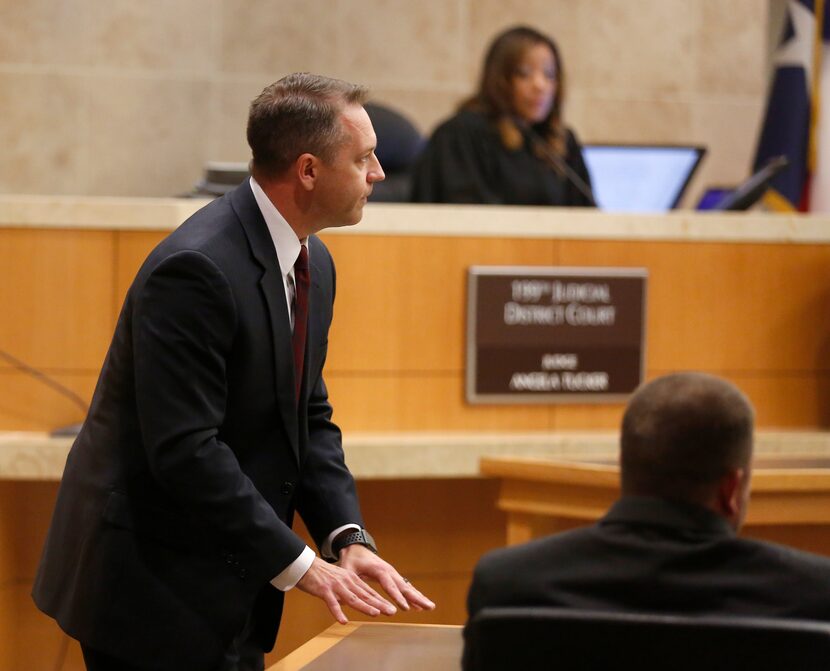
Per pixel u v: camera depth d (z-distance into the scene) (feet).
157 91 56.59
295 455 19.77
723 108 61.52
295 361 19.79
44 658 31.65
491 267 32.68
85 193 56.34
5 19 55.67
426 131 58.54
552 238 33.22
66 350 30.76
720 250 34.42
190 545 18.98
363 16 58.08
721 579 12.62
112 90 56.39
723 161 61.93
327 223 19.61
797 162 43.91
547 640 12.01
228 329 18.48
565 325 33.19
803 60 44.09
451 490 33.27
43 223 30.45
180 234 18.90
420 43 58.49
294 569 18.35
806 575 12.61
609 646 11.87
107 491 18.97
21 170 55.98
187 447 17.97
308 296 20.07
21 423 30.81
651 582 12.64
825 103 43.83
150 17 56.49
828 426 35.19
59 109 56.13
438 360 32.68
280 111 19.01
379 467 31.40
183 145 56.90
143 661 18.74
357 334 32.24
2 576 30.91
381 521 33.01
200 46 56.90
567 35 60.13
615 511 13.20
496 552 13.28
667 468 12.95
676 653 11.73
